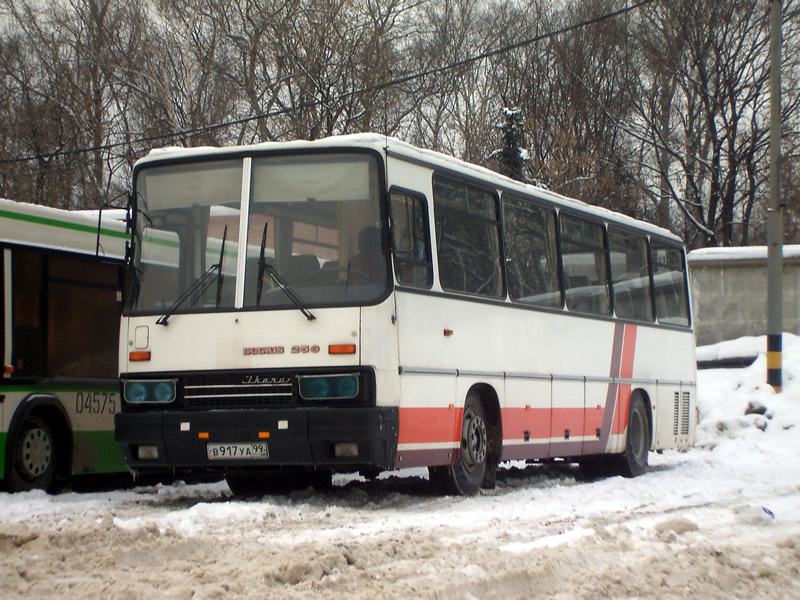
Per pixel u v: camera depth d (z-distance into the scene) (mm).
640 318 17703
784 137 44656
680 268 19750
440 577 6703
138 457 11242
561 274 14938
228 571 6770
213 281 11188
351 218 10969
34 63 40656
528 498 12242
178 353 11172
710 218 45844
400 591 6219
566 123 46281
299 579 6570
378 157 11008
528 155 39344
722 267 29594
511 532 9023
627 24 46844
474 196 12797
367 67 39406
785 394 24188
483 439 12734
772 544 8586
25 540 7586
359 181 11031
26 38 40656
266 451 10711
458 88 46625
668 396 18609
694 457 21016
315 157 11188
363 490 12695
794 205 45656
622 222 17250
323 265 10945
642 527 9438
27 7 40594
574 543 8234
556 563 7223
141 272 11523
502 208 13422
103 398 13945
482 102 47844
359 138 11133
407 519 9859
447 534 8828
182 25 39125
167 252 11469
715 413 24062
